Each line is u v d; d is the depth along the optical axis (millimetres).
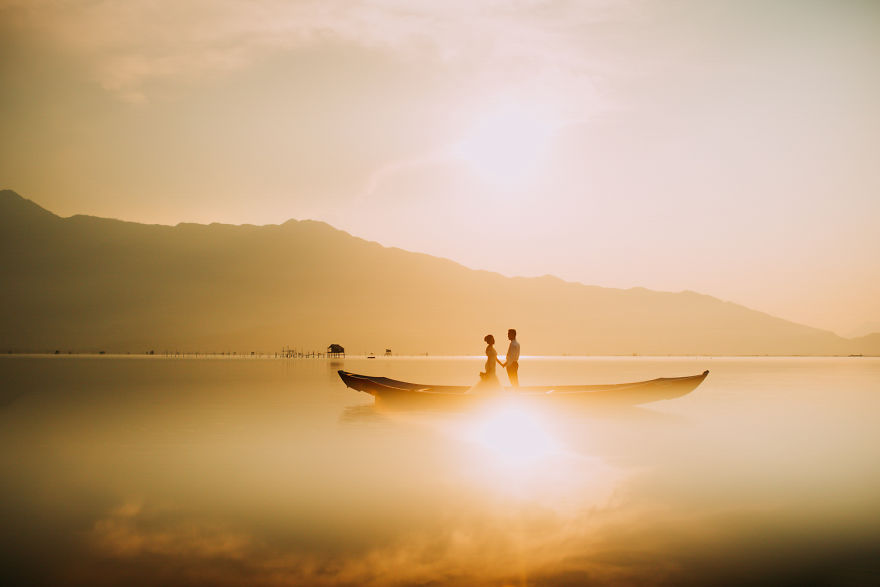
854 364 84250
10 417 16031
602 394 17844
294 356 180250
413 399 17828
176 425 14562
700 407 19500
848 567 5332
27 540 6113
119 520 6781
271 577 5152
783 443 12148
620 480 8758
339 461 10125
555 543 5992
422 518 6863
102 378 36375
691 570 5273
